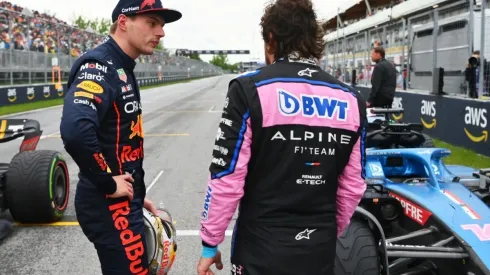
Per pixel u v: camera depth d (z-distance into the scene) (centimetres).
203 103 2234
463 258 272
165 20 230
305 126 176
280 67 183
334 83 187
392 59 1385
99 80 207
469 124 829
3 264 395
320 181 179
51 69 2428
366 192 351
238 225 187
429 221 305
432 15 1122
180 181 683
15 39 2203
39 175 459
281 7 185
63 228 480
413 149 368
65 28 2781
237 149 175
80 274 378
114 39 222
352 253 267
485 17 884
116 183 211
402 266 332
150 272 238
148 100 2475
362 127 189
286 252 175
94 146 200
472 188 362
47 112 1688
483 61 818
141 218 232
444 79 1047
